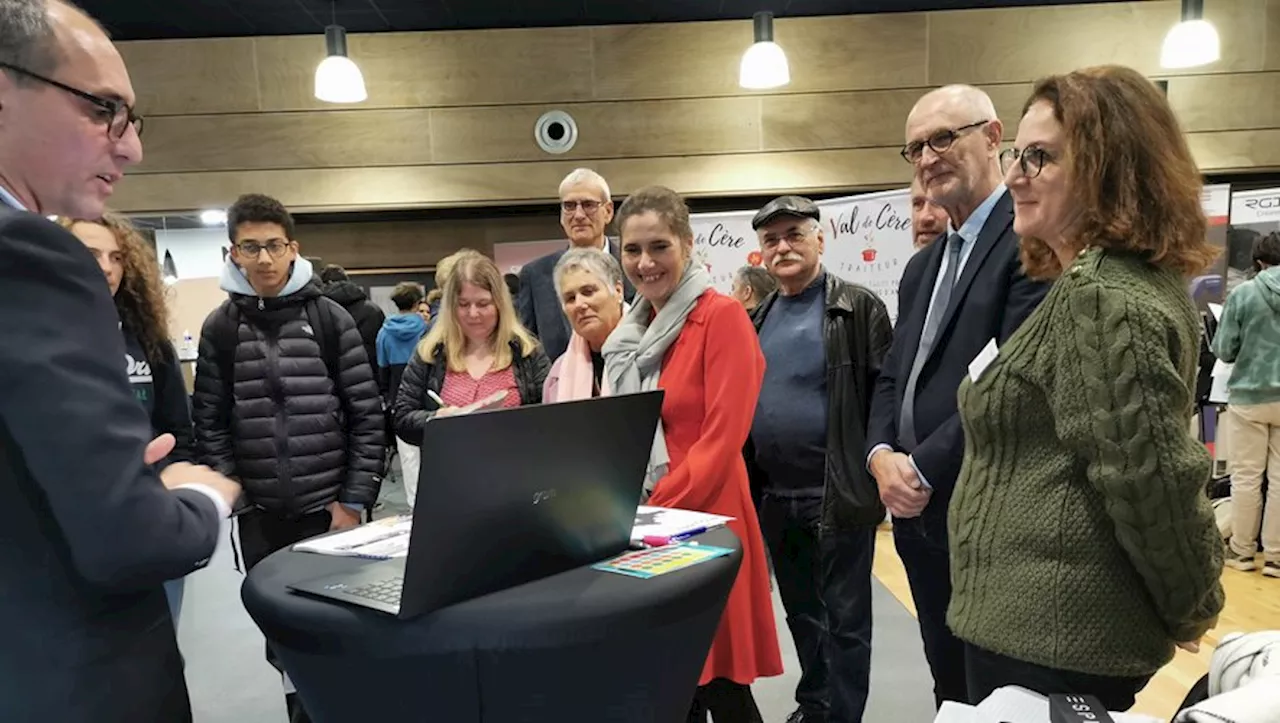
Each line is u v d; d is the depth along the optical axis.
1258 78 4.91
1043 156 1.05
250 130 5.06
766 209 2.15
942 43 4.98
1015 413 1.02
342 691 0.80
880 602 3.17
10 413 0.67
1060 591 0.97
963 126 1.49
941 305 1.55
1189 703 0.96
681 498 1.39
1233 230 4.31
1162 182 0.94
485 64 5.07
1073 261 1.01
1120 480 0.88
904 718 2.23
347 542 1.02
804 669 2.09
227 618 3.09
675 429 1.51
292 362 1.98
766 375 2.13
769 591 1.57
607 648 0.79
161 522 0.74
